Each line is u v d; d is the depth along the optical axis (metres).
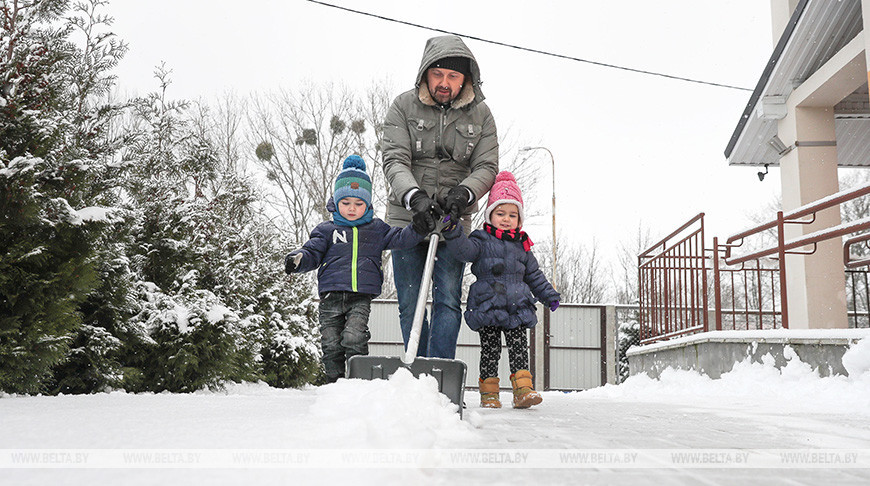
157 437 1.64
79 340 5.00
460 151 3.93
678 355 7.93
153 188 6.62
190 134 7.55
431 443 1.62
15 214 4.02
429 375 2.66
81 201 4.70
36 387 4.06
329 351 3.79
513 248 4.09
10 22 4.53
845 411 3.77
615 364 17.56
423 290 3.12
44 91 4.55
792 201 9.45
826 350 5.02
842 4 8.23
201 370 5.95
